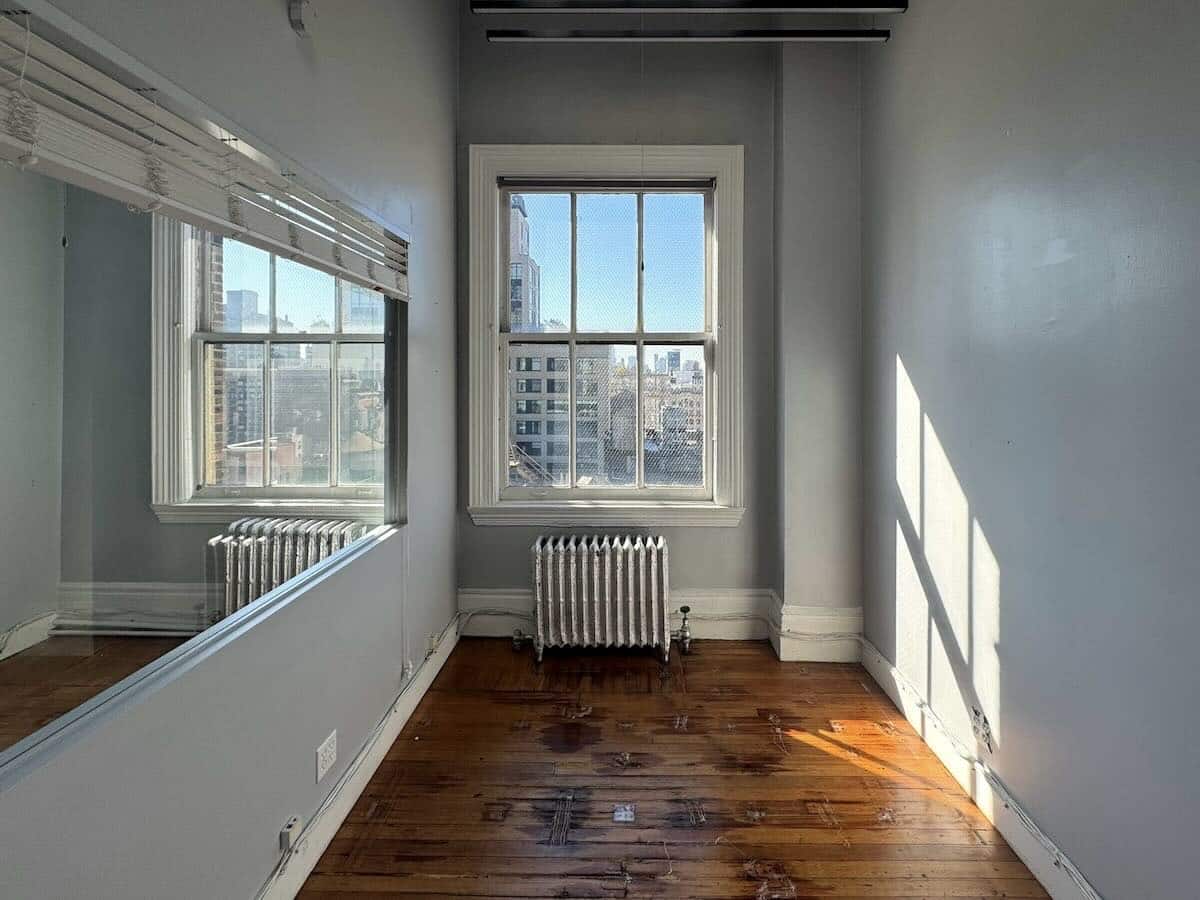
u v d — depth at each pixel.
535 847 2.13
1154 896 1.54
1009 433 2.15
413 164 2.99
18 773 1.03
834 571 3.65
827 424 3.63
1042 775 1.98
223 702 1.55
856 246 3.60
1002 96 2.19
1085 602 1.78
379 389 2.75
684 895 1.94
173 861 1.37
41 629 1.19
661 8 3.01
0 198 1.15
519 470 4.01
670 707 3.11
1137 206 1.59
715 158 3.82
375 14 2.52
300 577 2.05
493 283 3.89
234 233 1.62
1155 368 1.53
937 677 2.70
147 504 1.44
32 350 1.21
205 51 1.49
